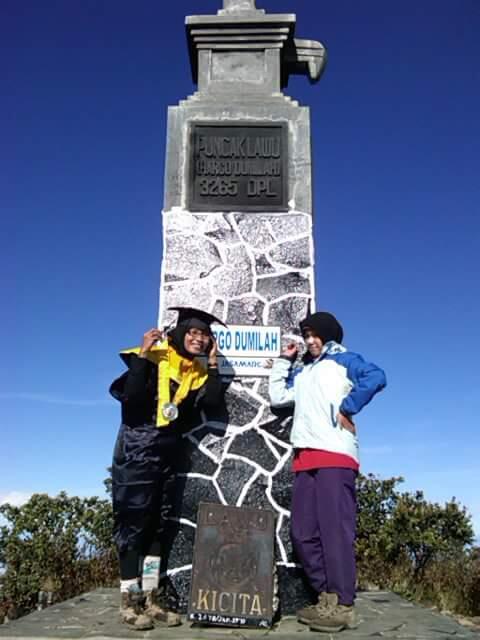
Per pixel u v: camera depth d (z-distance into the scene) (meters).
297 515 3.16
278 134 4.12
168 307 3.85
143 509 3.01
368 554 5.95
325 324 3.32
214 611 2.99
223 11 4.34
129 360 3.26
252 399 3.64
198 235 3.96
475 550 5.89
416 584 5.55
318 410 3.14
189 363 3.28
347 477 3.05
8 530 5.62
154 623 2.93
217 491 3.51
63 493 5.91
